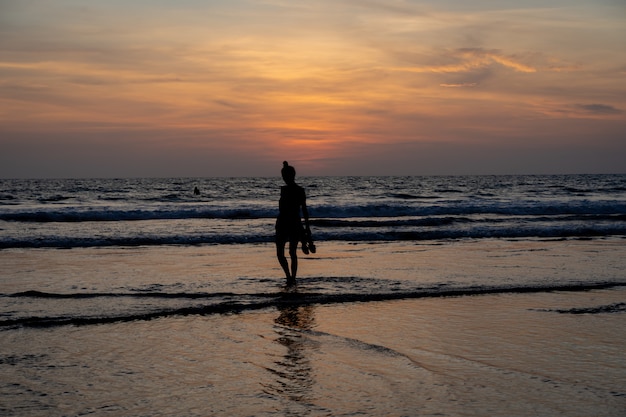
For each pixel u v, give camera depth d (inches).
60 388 183.8
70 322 267.4
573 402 171.9
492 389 183.0
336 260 484.1
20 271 421.4
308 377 195.0
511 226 759.1
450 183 3878.0
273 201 1780.3
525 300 323.0
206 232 690.2
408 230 711.1
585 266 448.1
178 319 276.2
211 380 191.9
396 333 252.2
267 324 267.4
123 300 313.6
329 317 281.7
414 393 179.6
